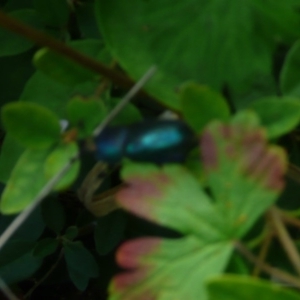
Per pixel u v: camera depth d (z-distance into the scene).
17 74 0.30
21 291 0.39
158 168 0.23
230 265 0.23
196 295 0.22
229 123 0.22
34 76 0.27
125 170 0.23
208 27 0.26
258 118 0.24
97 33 0.29
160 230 0.32
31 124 0.24
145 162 0.23
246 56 0.26
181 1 0.26
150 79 0.26
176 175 0.22
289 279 0.22
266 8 0.26
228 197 0.22
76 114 0.24
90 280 0.39
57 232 0.33
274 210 0.24
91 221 0.34
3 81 0.30
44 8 0.29
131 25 0.26
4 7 0.30
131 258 0.22
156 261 0.22
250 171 0.22
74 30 0.30
